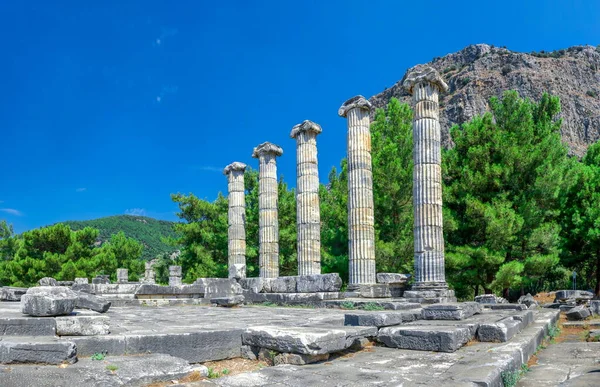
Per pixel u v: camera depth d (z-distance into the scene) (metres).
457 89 130.50
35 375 5.85
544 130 30.06
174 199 43.91
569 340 13.23
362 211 22.28
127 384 6.06
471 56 159.50
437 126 20.67
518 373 7.42
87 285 21.33
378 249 29.91
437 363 7.37
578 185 32.78
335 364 7.41
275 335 7.88
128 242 63.34
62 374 5.98
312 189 25.25
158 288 21.61
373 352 8.53
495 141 29.52
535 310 19.11
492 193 29.80
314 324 10.39
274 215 28.28
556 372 7.98
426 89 20.61
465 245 29.50
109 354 7.24
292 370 6.82
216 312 15.55
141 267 60.44
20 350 6.30
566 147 30.78
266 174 28.41
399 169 30.86
